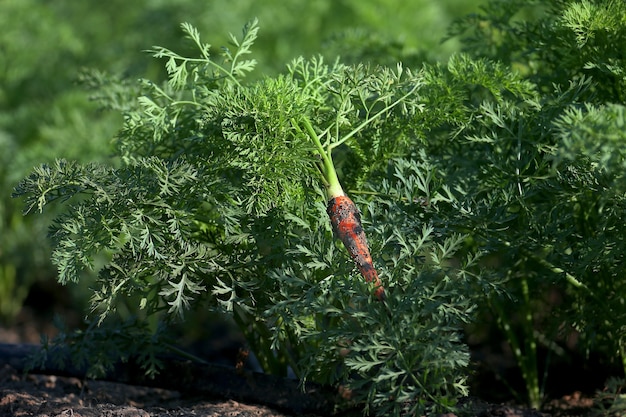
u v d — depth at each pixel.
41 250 6.86
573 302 4.29
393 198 3.93
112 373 4.45
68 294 7.41
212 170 3.78
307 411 4.07
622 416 3.76
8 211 7.00
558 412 4.48
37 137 6.84
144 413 3.88
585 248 3.82
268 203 3.72
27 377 4.69
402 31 7.16
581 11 3.88
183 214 3.66
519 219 4.03
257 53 7.32
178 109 4.02
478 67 3.91
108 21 8.82
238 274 3.88
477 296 4.03
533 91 3.94
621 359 4.47
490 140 3.93
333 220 3.63
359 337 3.59
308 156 3.70
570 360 4.93
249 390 4.20
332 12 7.80
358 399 3.52
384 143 4.01
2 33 7.20
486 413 4.02
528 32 4.42
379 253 3.70
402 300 3.46
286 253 3.70
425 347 3.36
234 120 3.72
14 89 7.34
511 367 5.15
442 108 3.92
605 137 3.12
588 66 3.83
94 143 6.09
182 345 6.27
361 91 3.84
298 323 3.82
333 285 3.59
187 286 3.69
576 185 3.77
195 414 3.94
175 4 7.30
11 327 6.94
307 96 3.78
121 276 3.72
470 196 3.94
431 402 3.75
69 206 3.68
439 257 3.79
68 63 7.55
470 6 8.52
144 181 3.65
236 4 7.51
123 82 4.76
